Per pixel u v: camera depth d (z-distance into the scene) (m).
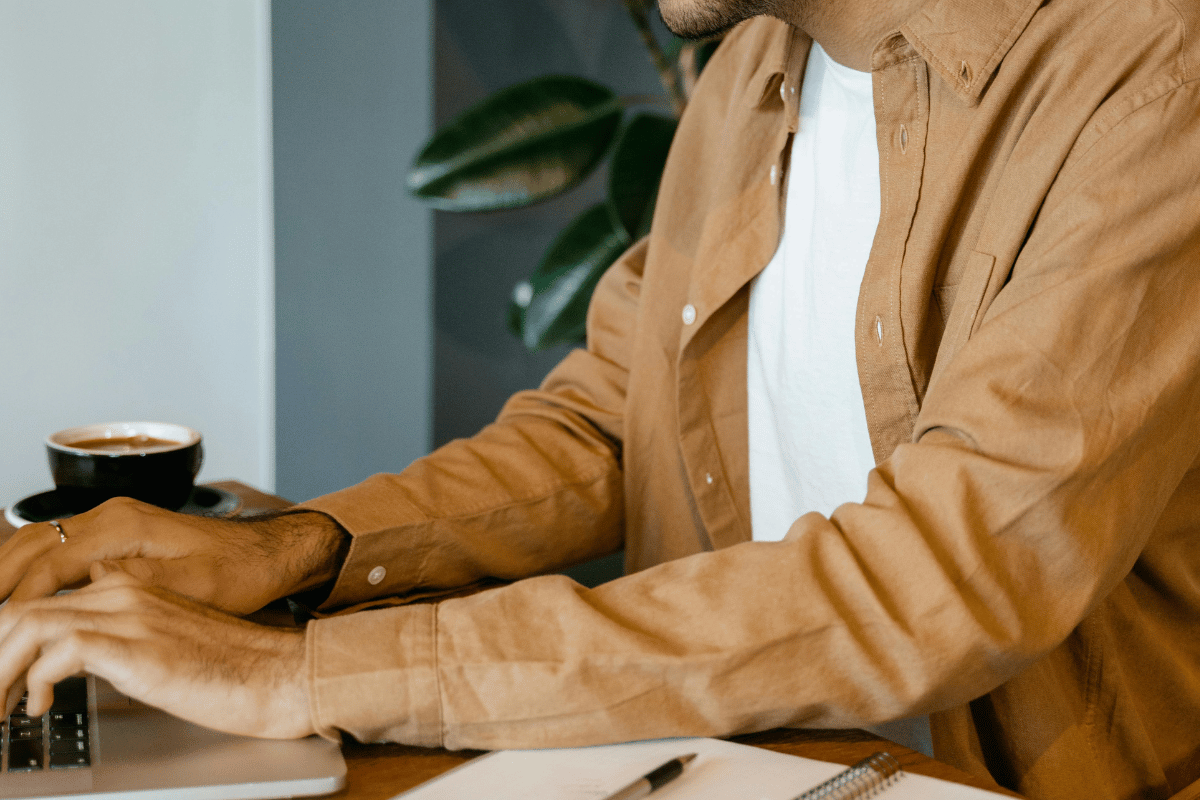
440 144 1.68
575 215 2.24
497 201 1.69
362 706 0.53
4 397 1.94
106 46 1.94
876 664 0.53
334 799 0.49
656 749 0.53
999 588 0.53
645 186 1.74
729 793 0.48
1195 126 0.57
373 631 0.55
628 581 0.57
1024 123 0.66
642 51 2.25
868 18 0.75
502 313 2.15
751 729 0.55
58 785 0.47
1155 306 0.56
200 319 2.14
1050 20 0.65
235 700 0.53
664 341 0.94
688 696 0.53
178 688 0.52
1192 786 0.65
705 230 0.91
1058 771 0.69
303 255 2.15
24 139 1.89
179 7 2.01
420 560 0.77
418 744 0.54
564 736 0.53
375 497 0.77
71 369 2.01
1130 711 0.71
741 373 0.95
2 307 1.92
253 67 2.12
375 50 1.98
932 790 0.49
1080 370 0.55
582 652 0.53
